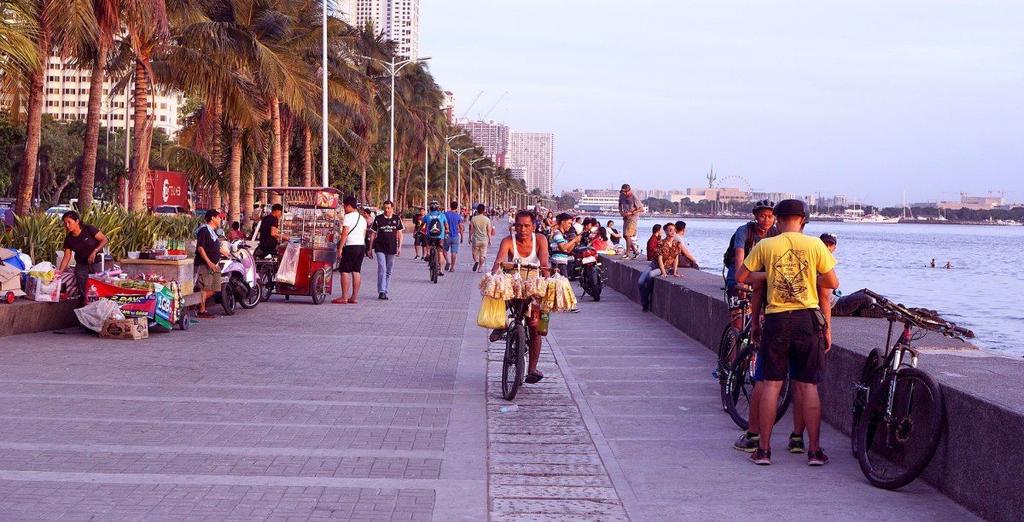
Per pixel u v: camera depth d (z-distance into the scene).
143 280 14.10
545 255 9.95
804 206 7.32
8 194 82.25
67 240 14.17
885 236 195.62
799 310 7.13
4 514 5.68
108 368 10.83
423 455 7.29
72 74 164.75
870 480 6.68
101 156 92.75
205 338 13.65
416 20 196.25
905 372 6.71
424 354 12.59
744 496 6.39
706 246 97.25
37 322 13.73
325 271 19.33
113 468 6.72
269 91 33.28
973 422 6.03
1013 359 7.77
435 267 26.16
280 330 14.79
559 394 9.95
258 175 49.22
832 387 8.57
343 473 6.74
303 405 9.07
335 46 45.56
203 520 5.65
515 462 7.16
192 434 7.78
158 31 22.34
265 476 6.61
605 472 6.93
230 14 31.55
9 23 14.90
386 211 20.80
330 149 59.66
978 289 45.09
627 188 26.91
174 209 51.44
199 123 41.31
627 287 22.84
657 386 10.44
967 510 6.08
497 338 10.18
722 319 12.73
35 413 8.41
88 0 18.77
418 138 85.00
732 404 8.69
